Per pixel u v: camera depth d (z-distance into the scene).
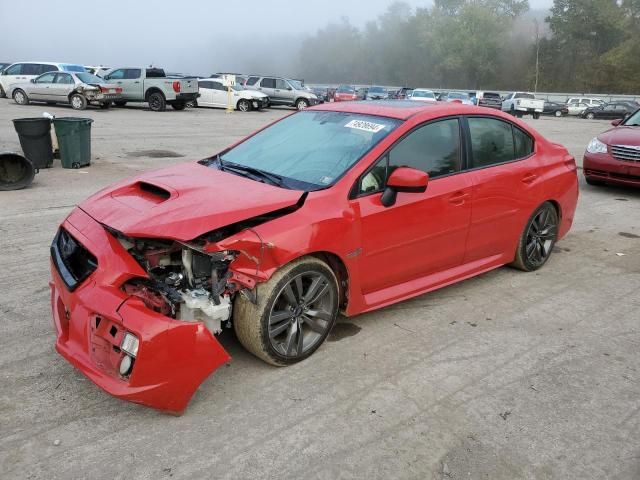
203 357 2.93
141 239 3.20
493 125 4.84
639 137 9.12
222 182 3.68
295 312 3.49
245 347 3.51
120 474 2.60
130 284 3.10
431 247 4.28
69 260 3.32
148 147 13.79
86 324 3.00
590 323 4.41
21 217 6.88
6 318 4.09
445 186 4.27
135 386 2.80
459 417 3.13
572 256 6.11
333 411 3.14
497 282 5.21
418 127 4.18
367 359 3.71
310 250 3.37
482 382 3.50
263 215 3.35
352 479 2.64
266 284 3.27
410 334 4.11
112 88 24.67
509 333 4.19
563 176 5.48
